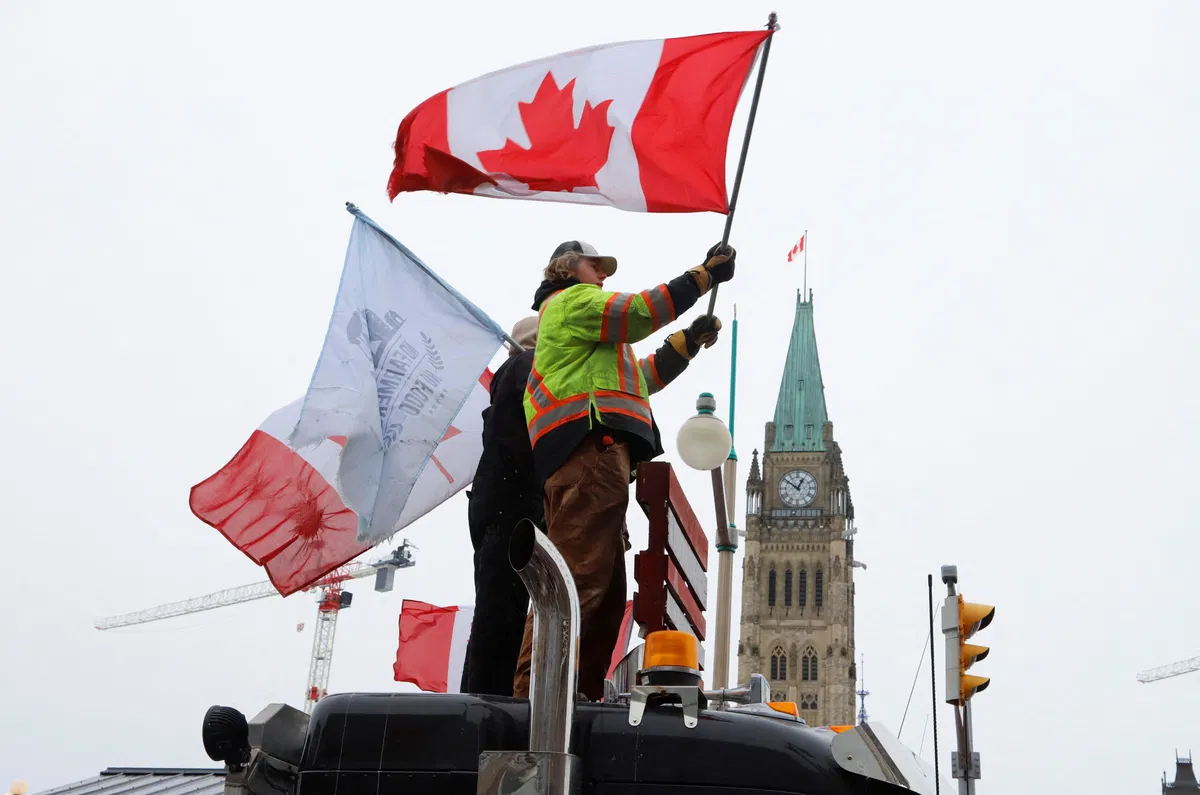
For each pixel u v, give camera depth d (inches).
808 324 6840.6
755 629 5979.3
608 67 316.8
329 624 4591.5
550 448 205.2
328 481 377.1
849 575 6190.9
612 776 158.4
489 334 389.4
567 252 240.5
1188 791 3570.4
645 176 312.2
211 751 158.1
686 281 209.8
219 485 379.6
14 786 423.2
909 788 155.2
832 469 6279.5
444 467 399.5
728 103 314.5
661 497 316.8
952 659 601.3
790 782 157.9
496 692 221.3
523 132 313.7
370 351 381.7
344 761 160.9
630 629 451.8
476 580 232.1
